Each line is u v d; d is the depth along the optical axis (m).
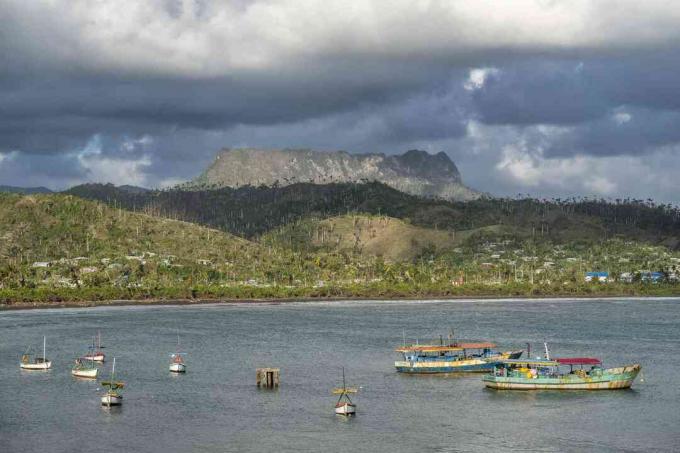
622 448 106.62
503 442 109.56
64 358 189.88
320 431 116.00
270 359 189.38
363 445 108.25
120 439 111.88
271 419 123.56
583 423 120.25
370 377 162.38
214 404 134.88
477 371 167.62
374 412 128.50
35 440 111.38
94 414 127.56
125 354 197.88
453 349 176.00
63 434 114.56
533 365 154.25
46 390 147.75
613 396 140.88
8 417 125.44
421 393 144.38
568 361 152.25
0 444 109.31
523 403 135.12
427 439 111.19
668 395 141.38
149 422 121.88
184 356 194.50
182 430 116.81
